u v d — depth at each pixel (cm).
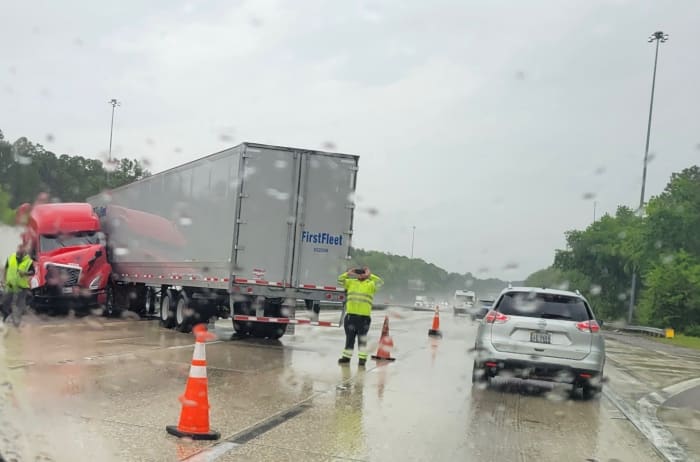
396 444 662
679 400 1103
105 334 1509
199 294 1622
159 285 1847
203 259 1551
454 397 955
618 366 1680
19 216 2095
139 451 579
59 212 2047
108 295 2133
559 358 1009
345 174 1485
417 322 3259
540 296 1057
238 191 1426
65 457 549
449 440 692
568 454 666
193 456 574
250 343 1517
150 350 1246
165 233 1775
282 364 1184
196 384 640
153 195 1886
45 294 1944
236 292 1431
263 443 632
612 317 6475
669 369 1702
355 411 805
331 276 1475
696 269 4794
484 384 1094
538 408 913
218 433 641
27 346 1191
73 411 706
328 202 1477
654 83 5256
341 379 1052
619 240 6312
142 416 702
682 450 714
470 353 1617
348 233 1480
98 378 905
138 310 2138
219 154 1527
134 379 914
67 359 1058
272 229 1446
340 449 629
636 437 768
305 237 1462
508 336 1028
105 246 2097
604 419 868
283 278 1450
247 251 1434
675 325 4816
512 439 714
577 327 1016
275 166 1449
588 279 6669
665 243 5300
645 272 5356
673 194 5450
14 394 770
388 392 959
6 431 613
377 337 1984
